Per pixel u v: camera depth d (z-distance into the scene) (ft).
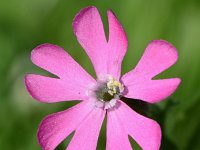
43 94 0.29
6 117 0.40
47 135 0.28
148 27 0.41
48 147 0.28
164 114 0.31
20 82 0.41
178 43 0.40
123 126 0.29
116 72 0.30
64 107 0.40
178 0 0.41
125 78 0.29
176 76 0.40
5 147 0.39
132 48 0.41
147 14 0.41
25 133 0.39
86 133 0.29
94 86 0.30
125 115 0.29
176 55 0.27
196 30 0.40
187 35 0.40
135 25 0.41
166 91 0.27
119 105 0.29
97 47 0.30
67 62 0.30
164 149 0.32
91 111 0.29
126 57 0.41
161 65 0.28
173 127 0.34
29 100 0.40
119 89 0.29
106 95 0.30
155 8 0.41
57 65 0.30
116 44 0.30
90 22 0.30
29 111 0.40
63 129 0.29
